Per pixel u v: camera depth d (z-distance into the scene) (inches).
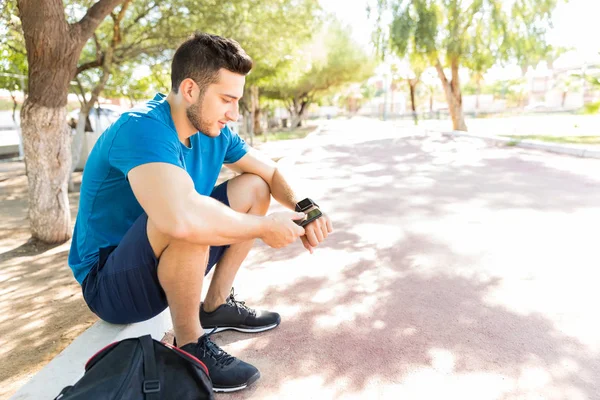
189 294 68.3
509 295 105.3
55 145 184.4
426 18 611.8
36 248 184.5
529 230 157.2
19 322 115.2
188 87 64.5
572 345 82.4
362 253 140.9
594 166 293.6
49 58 170.1
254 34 329.1
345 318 96.7
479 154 384.2
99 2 177.3
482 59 625.6
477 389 70.8
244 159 85.0
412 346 84.0
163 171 60.1
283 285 117.6
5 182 394.0
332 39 1093.1
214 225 61.4
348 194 236.4
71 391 49.2
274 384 74.0
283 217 68.4
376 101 2615.7
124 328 82.7
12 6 251.8
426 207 198.8
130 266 66.6
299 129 1270.9
